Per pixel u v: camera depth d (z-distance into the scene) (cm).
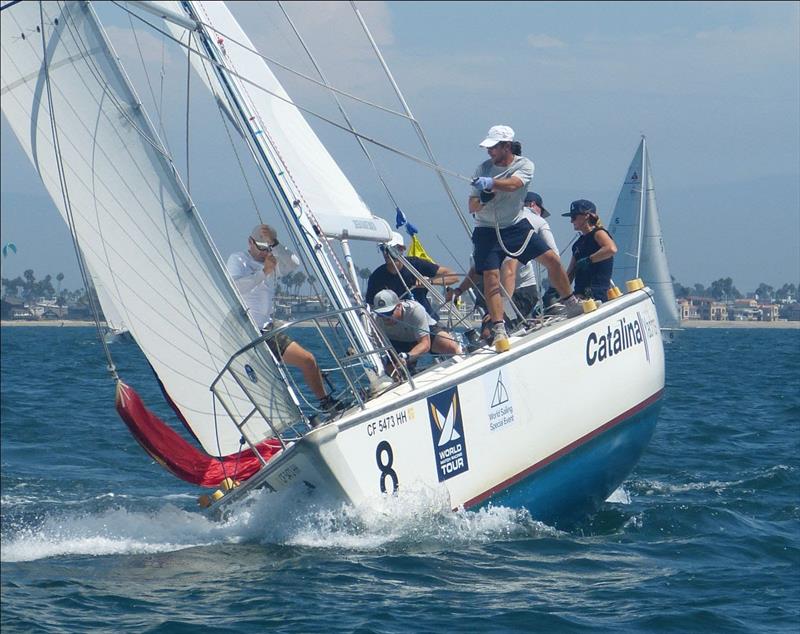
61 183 2472
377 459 2469
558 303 3039
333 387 2742
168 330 2561
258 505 2561
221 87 2917
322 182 3078
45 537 2625
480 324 3173
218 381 2573
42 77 2425
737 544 2662
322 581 2248
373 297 3025
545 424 2798
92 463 4097
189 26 2573
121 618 2033
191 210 2505
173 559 2412
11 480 3631
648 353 3139
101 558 2434
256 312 2747
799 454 4103
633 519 2911
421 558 2423
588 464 2914
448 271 3153
